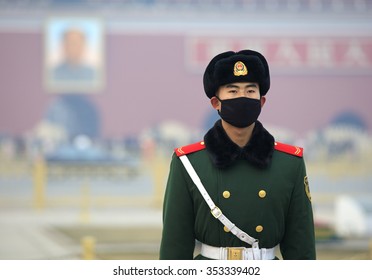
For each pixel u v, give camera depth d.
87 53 89.94
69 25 90.00
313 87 92.88
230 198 9.47
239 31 92.12
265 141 9.64
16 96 88.75
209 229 9.50
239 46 92.12
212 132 9.73
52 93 89.12
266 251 9.53
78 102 89.50
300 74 92.75
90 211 61.62
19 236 40.34
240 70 9.45
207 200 9.45
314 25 92.69
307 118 92.62
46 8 89.81
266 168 9.60
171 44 91.31
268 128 92.31
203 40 91.50
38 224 48.41
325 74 92.94
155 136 89.75
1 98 88.56
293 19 92.44
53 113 88.94
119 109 90.00
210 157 9.59
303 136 92.12
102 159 82.38
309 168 83.88
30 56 89.38
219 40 91.69
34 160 83.94
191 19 91.69
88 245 24.91
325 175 83.06
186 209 9.70
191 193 9.67
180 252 9.68
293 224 9.73
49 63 89.38
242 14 92.06
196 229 9.66
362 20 92.81
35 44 89.50
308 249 9.69
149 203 69.62
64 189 78.88
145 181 81.81
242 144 9.67
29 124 88.44
